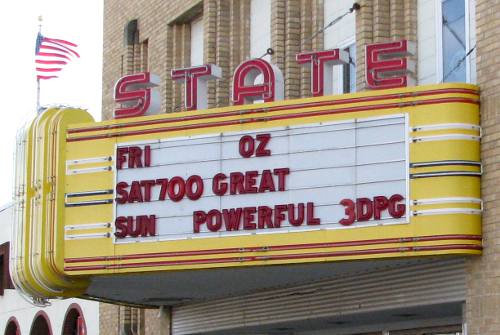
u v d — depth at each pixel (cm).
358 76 1853
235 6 2294
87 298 2169
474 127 1534
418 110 1544
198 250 1677
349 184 1576
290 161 1627
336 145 1595
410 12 1819
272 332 2236
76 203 1803
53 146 1844
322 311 1883
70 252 1795
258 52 2234
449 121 1526
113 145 1786
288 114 1641
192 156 1711
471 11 1680
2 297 3859
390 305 1720
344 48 1972
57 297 1891
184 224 1698
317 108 1619
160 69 2494
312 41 2047
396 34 1830
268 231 1625
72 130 1831
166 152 1736
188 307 2311
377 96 1576
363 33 1856
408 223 1524
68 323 3212
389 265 1694
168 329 2369
